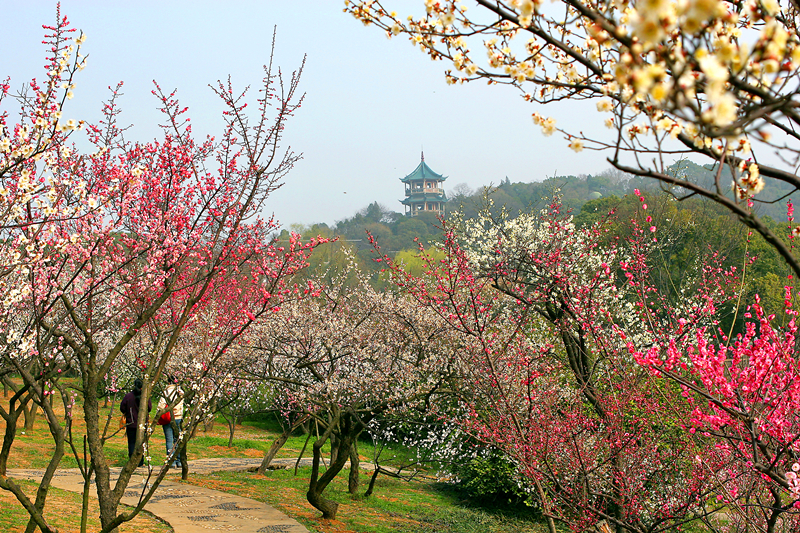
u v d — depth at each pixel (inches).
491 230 517.3
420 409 494.6
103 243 259.9
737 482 248.2
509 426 303.0
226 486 511.5
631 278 339.3
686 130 98.6
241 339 459.8
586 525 260.8
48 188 216.7
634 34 78.3
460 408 481.4
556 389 365.4
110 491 233.8
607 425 298.4
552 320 377.1
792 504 165.8
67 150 229.8
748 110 95.0
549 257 369.4
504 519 526.3
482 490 551.5
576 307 331.9
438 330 470.3
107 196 245.4
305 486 555.5
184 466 514.0
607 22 91.7
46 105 207.0
